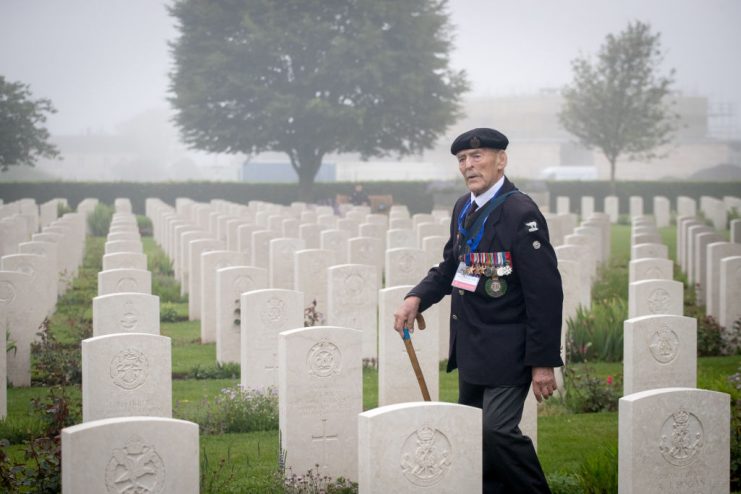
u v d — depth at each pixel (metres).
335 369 8.23
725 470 6.10
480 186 6.23
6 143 49.72
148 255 28.78
